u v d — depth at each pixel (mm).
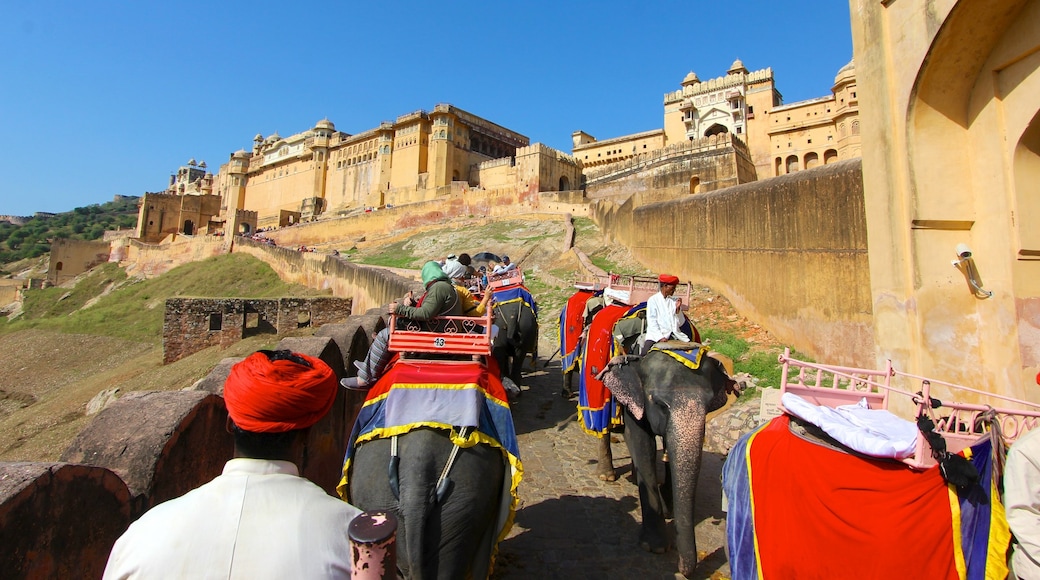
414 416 3125
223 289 42219
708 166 40094
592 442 7852
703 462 6969
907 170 5664
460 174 62750
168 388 16625
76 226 137500
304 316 20297
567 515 5539
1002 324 5219
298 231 60531
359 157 69438
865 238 7539
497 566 4539
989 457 2867
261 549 1587
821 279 8445
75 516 2330
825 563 2883
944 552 2695
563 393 10055
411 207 51594
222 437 3580
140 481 2805
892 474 2852
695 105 51562
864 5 6344
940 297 5543
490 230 40500
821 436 3172
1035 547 2521
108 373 23859
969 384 5402
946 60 5336
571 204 40906
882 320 6016
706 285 12938
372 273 22125
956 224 5590
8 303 65500
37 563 2131
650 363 4660
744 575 3193
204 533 1598
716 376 4629
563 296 18438
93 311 45219
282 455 1865
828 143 43625
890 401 5797
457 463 3012
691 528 4082
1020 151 5078
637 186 44781
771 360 8914
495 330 4172
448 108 61062
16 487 2072
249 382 1820
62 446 14852
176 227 79500
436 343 3758
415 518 2738
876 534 2766
